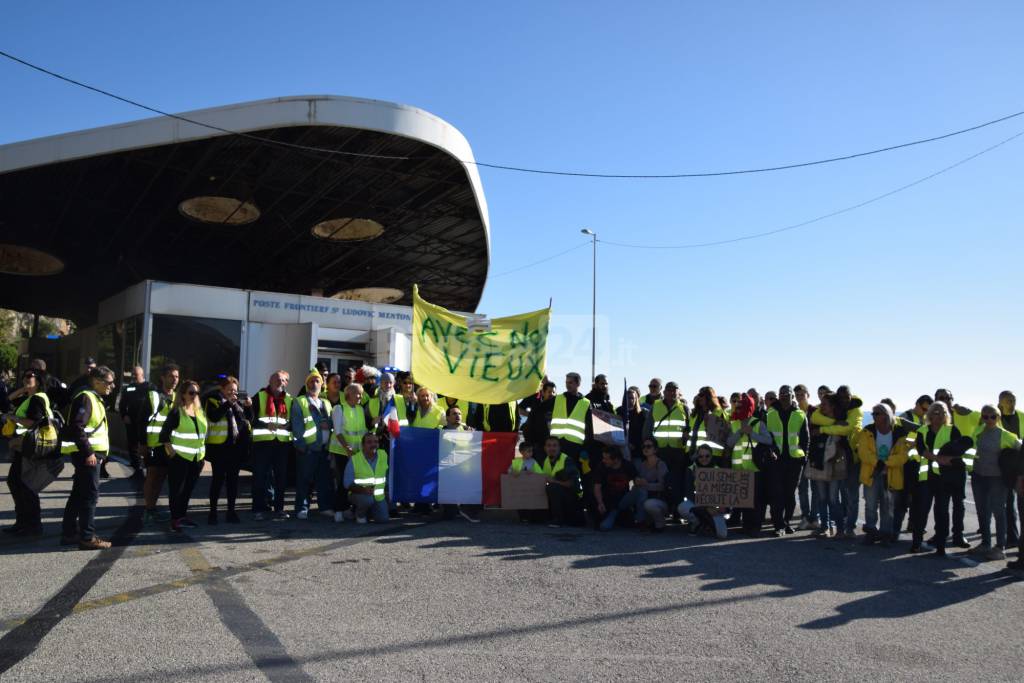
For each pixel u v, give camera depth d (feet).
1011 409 34.81
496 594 21.11
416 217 103.81
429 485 35.45
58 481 45.16
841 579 24.53
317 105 67.51
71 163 73.72
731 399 43.01
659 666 15.66
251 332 64.44
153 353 60.44
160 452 31.04
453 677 14.70
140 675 14.35
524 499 34.19
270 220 106.32
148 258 126.82
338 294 128.36
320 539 28.73
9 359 171.63
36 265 119.96
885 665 16.21
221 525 31.48
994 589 23.89
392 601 20.11
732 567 25.80
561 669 15.33
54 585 20.86
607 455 33.81
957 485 29.37
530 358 37.91
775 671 15.58
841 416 33.65
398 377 40.65
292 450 41.24
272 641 16.56
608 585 22.54
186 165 82.64
